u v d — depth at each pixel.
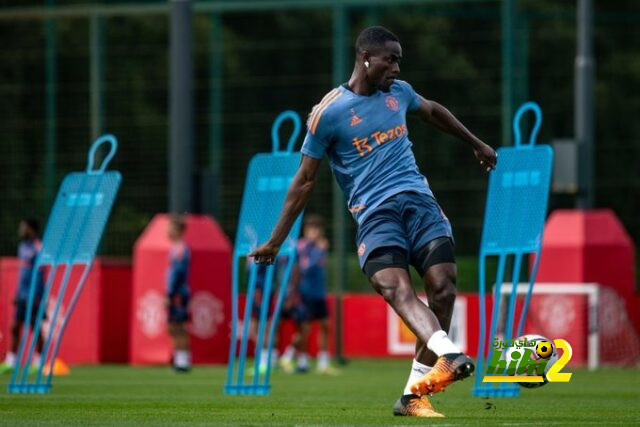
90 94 77.69
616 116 81.81
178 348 60.72
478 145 29.50
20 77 78.31
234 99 77.06
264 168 38.97
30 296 41.03
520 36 74.06
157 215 76.81
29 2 87.50
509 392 37.59
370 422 27.78
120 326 71.12
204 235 68.81
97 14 75.31
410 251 27.59
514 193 35.94
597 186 76.62
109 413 31.42
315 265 62.12
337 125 27.70
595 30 83.75
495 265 72.81
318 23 85.31
